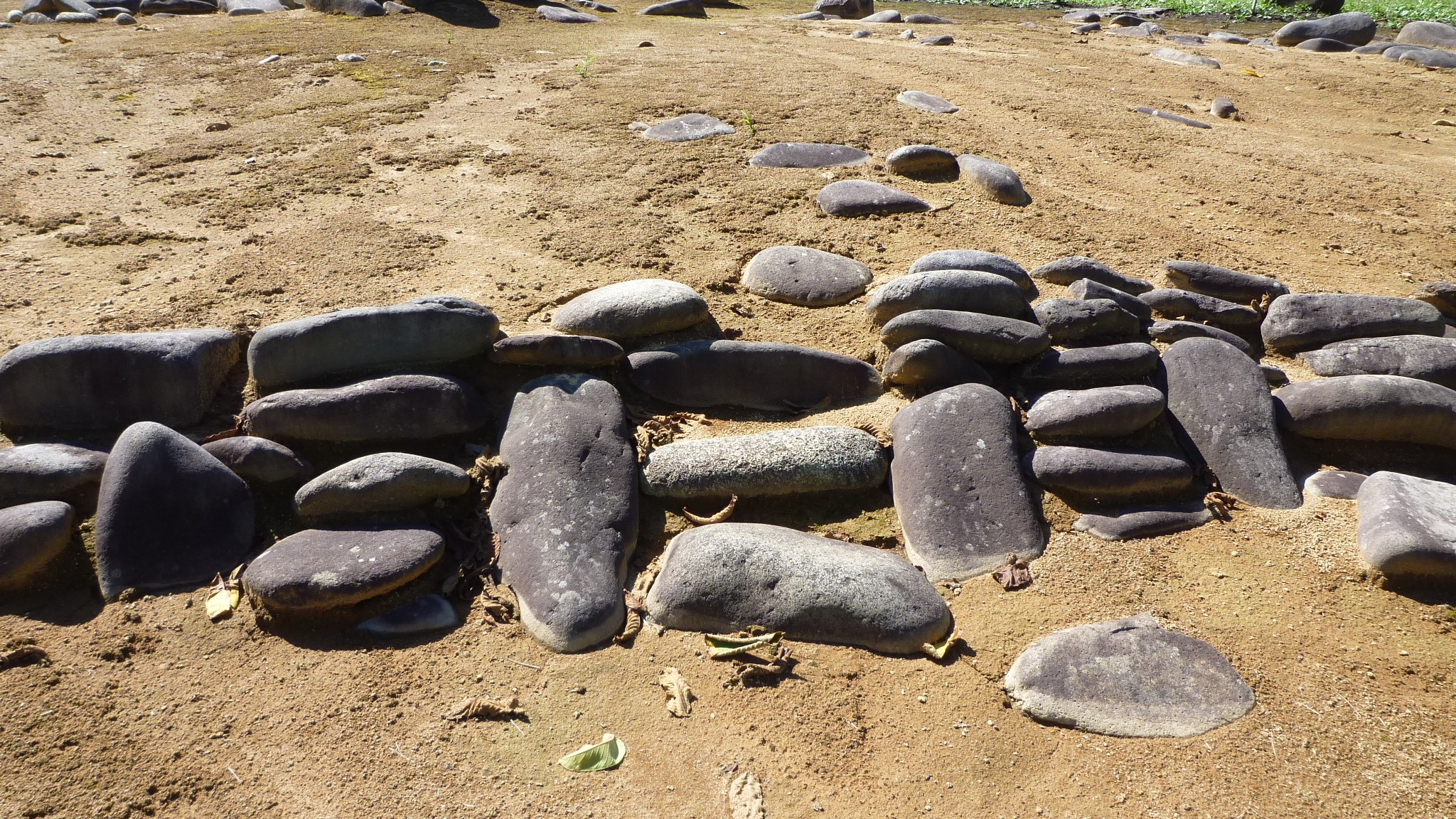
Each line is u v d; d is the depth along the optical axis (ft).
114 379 12.50
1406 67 34.50
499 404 13.14
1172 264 15.87
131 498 11.05
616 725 9.17
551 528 11.02
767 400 13.69
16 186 19.65
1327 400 13.02
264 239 17.07
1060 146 22.57
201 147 21.90
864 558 10.63
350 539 10.93
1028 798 8.53
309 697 9.47
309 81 27.35
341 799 8.46
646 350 13.74
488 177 19.76
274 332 12.79
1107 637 9.96
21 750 8.87
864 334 14.56
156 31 34.68
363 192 19.13
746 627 10.21
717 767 8.75
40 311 14.60
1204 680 9.59
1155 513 11.93
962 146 21.76
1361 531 11.55
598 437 12.09
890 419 13.19
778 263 15.84
